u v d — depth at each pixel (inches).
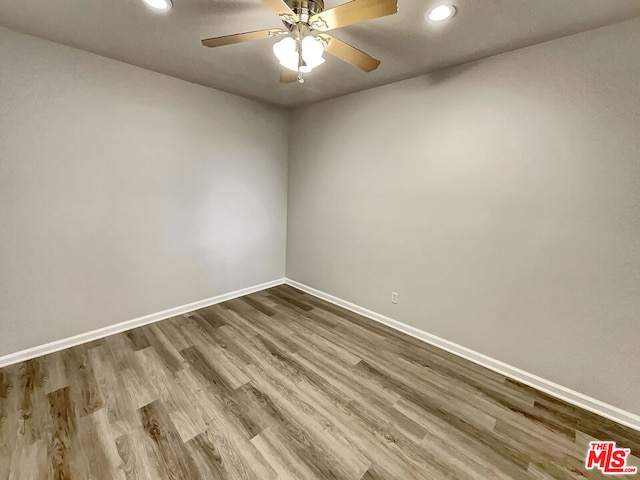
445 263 98.5
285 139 150.0
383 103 109.7
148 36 78.0
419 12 63.1
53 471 55.6
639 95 63.8
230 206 133.2
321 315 125.4
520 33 70.5
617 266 69.2
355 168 121.9
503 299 87.0
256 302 137.3
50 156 86.6
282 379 83.7
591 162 70.3
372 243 119.5
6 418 66.7
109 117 95.6
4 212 81.2
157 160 108.2
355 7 51.5
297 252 154.6
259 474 56.6
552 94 74.1
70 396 74.2
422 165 100.7
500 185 84.4
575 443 65.4
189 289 124.7
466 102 88.7
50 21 71.7
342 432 66.6
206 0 61.9
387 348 101.4
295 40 58.6
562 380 78.9
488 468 59.1
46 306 90.6
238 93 124.3
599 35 67.2
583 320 74.6
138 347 97.1
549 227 77.4
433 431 67.6
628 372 69.9
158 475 55.6
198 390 78.0
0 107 77.8
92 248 97.5
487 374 88.6
